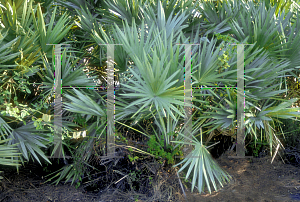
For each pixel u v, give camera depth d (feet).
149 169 9.23
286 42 9.57
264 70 9.08
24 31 8.43
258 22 10.25
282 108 8.48
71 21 11.80
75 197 9.18
